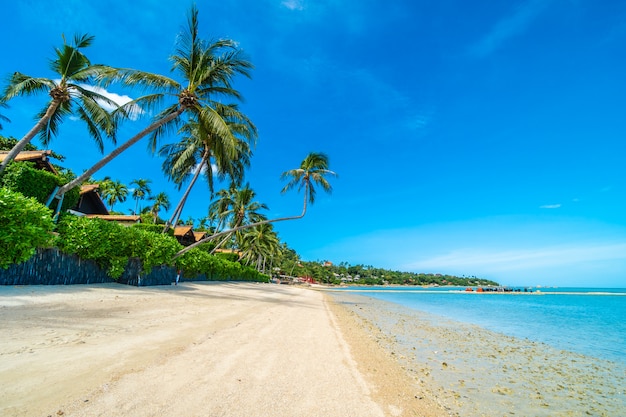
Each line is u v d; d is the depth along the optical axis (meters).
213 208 40.41
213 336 6.91
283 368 5.27
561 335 14.75
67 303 8.66
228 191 40.03
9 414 2.78
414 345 10.47
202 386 3.99
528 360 9.44
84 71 15.17
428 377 6.74
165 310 9.73
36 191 16.58
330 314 16.83
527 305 37.59
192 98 16.42
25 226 9.46
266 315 11.79
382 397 4.85
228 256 51.09
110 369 4.13
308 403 4.02
